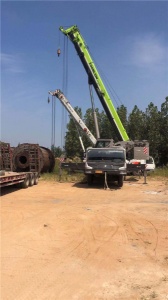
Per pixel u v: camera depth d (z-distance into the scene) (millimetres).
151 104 48219
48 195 15586
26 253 7078
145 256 7055
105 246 7691
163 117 47531
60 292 5277
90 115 49875
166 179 23875
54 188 18312
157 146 46625
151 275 6039
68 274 6008
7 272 6020
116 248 7555
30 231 8797
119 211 11734
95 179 20984
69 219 10281
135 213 11422
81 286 5520
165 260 6832
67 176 23969
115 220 10289
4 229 8953
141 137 48406
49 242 7910
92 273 6086
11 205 12547
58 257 6891
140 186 19766
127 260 6793
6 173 17625
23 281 5648
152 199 14844
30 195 15445
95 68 28922
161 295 5215
